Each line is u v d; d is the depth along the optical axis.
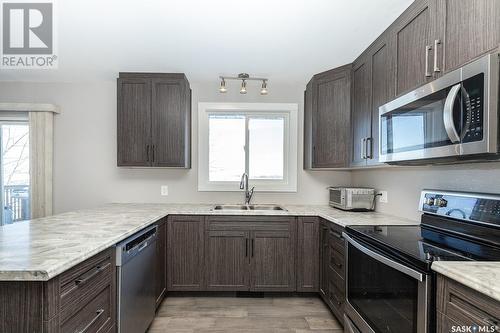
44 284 1.00
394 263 1.28
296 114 3.30
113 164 3.25
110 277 1.50
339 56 2.50
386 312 1.40
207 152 3.31
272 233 2.69
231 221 2.69
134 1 1.76
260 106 3.29
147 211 2.58
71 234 1.54
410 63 1.65
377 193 2.68
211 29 2.07
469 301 0.91
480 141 1.06
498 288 0.79
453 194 1.61
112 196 3.26
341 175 3.31
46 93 3.22
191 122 3.27
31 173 3.10
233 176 3.34
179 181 3.28
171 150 2.91
